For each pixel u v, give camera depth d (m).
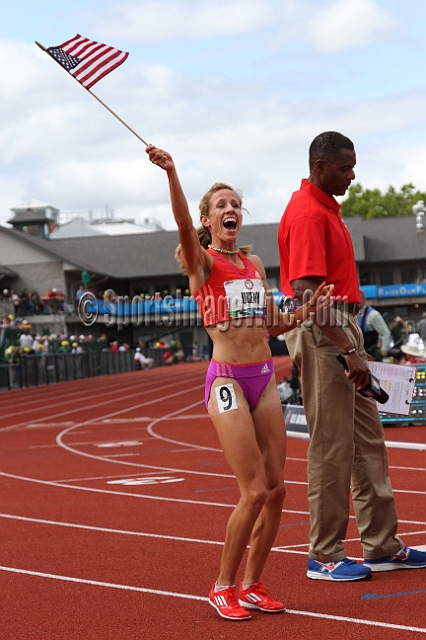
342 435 5.74
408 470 10.32
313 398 5.80
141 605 5.41
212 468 11.43
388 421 14.91
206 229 5.68
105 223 104.56
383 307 67.50
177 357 62.34
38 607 5.48
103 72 5.55
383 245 71.81
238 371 5.22
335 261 5.76
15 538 7.60
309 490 5.84
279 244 6.00
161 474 11.11
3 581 6.17
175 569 6.28
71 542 7.34
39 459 13.42
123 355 52.94
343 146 5.70
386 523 5.95
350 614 4.97
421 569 5.95
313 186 5.77
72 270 61.28
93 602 5.54
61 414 23.39
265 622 4.93
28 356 39.28
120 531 7.70
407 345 19.08
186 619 5.08
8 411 25.52
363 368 5.46
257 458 5.12
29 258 61.56
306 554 6.56
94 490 10.09
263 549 5.22
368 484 5.92
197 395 28.41
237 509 5.09
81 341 48.12
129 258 69.94
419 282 69.38
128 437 16.17
